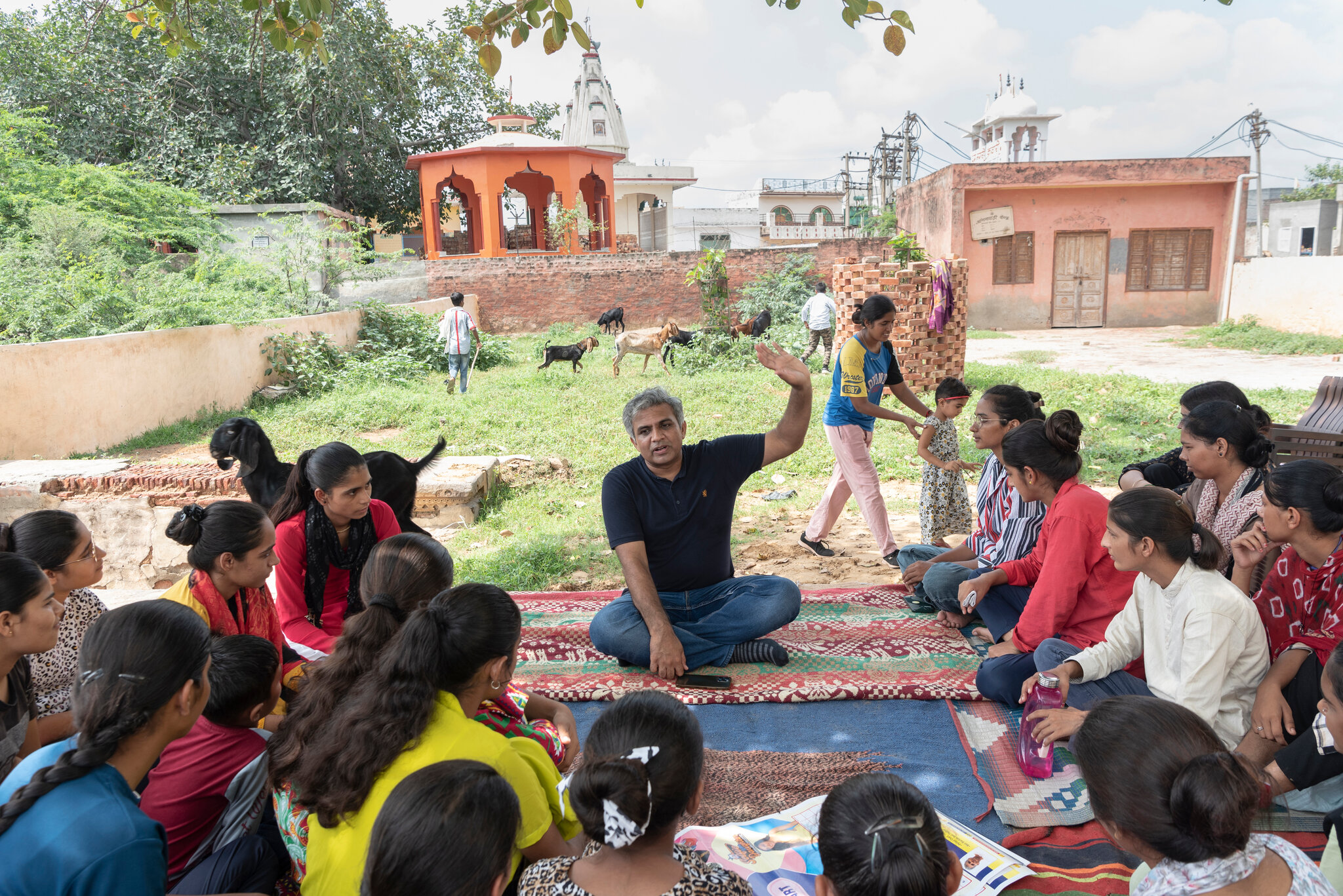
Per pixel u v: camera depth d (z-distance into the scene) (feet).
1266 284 67.41
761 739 11.66
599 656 14.29
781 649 13.64
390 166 84.43
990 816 9.88
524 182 94.84
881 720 12.03
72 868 5.53
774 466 28.50
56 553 9.52
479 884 5.25
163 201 57.26
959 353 41.73
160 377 35.91
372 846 5.33
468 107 91.40
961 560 15.74
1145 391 39.04
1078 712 10.20
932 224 76.59
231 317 41.45
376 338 53.06
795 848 8.66
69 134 69.77
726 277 54.95
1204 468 11.93
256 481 16.63
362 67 75.61
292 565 12.21
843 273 42.14
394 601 8.27
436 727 6.97
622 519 13.37
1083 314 74.38
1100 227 72.95
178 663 6.43
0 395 28.68
